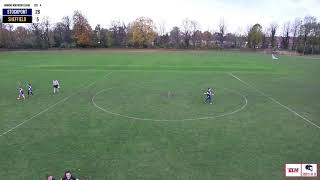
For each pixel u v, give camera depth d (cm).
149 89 4506
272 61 8769
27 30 14138
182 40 16100
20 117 3094
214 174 1928
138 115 3169
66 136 2564
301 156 2188
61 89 4494
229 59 9175
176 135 2592
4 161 2095
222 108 3462
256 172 1953
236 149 2305
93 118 3064
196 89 4525
